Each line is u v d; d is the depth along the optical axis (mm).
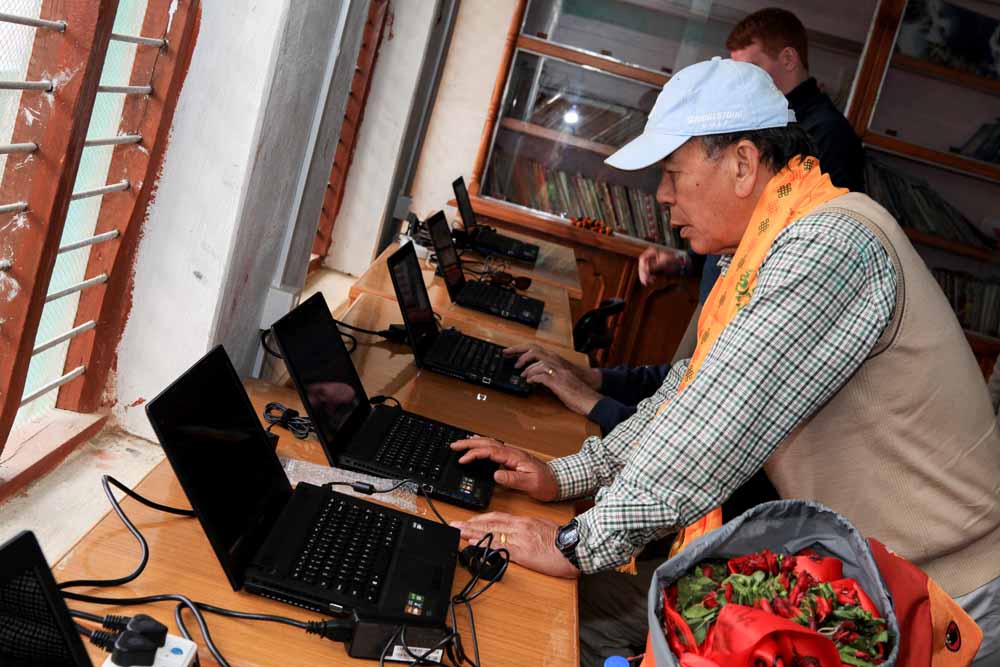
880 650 928
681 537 1708
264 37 1731
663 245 5750
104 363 1844
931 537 1481
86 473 1682
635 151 1604
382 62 4332
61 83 1378
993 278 5637
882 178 5531
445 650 1229
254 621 1197
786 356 1354
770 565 995
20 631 823
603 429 2404
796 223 1425
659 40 5500
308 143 2207
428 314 2684
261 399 1926
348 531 1404
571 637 1357
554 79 5598
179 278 1823
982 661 1527
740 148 1556
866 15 5344
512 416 2277
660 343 5738
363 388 2002
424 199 5762
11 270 1411
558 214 5750
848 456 1477
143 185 1765
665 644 882
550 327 3338
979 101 5379
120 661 983
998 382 4027
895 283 1375
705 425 1382
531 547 1514
